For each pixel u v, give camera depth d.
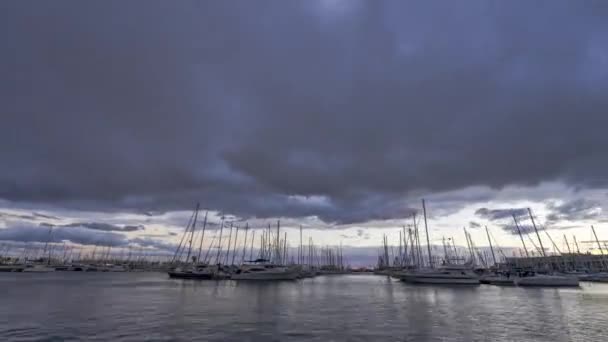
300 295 52.59
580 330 25.53
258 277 88.38
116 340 21.83
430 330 25.27
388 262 170.12
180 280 92.69
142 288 65.44
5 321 28.17
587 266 113.25
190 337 22.69
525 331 25.09
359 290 63.91
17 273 157.75
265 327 26.02
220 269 100.88
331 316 31.45
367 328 25.86
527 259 107.06
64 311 33.88
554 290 64.00
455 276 77.06
